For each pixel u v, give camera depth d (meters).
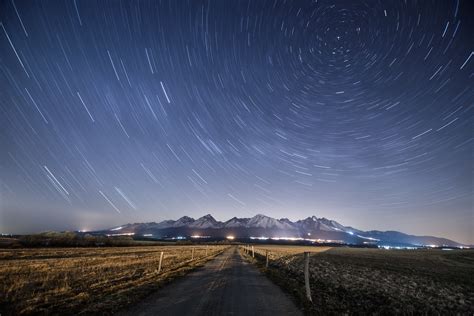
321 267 31.50
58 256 35.84
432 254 91.75
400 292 17.53
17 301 10.42
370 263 45.28
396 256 76.25
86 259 30.31
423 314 12.38
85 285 13.84
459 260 67.94
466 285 26.09
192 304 10.41
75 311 9.00
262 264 30.12
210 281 16.47
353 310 11.11
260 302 11.12
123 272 19.12
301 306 10.61
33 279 15.57
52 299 10.70
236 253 55.12
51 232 79.19
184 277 17.92
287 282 16.75
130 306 9.80
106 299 10.62
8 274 17.30
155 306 9.91
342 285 18.25
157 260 30.44
